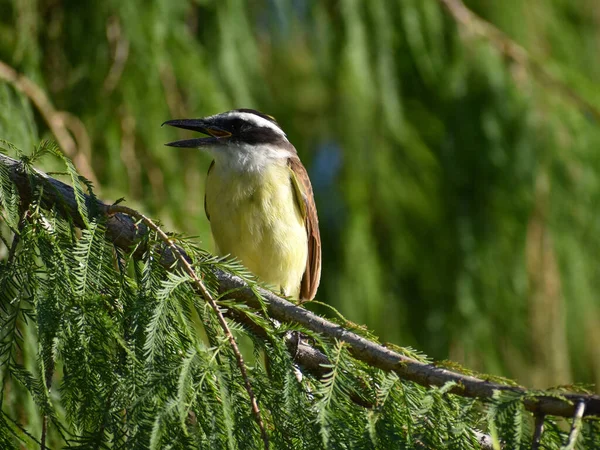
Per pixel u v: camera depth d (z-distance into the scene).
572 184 11.63
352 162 11.89
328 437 5.22
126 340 5.55
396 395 5.66
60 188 6.35
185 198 10.32
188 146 9.80
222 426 5.27
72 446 5.20
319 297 12.32
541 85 11.89
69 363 5.35
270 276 9.68
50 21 10.43
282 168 9.74
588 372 12.04
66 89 10.26
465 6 12.36
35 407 6.68
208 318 5.72
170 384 5.19
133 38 10.18
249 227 9.49
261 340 5.82
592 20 12.92
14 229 5.82
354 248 11.85
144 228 6.23
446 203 11.97
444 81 11.92
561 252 11.62
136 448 5.06
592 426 5.36
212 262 6.04
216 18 10.92
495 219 11.77
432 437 5.52
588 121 11.79
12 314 5.58
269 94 13.39
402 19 11.64
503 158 11.67
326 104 13.48
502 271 11.66
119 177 9.95
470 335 11.62
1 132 8.30
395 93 11.70
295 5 12.00
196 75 10.38
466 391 5.72
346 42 11.52
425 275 11.95
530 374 11.52
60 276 5.61
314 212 10.28
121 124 10.11
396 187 12.02
